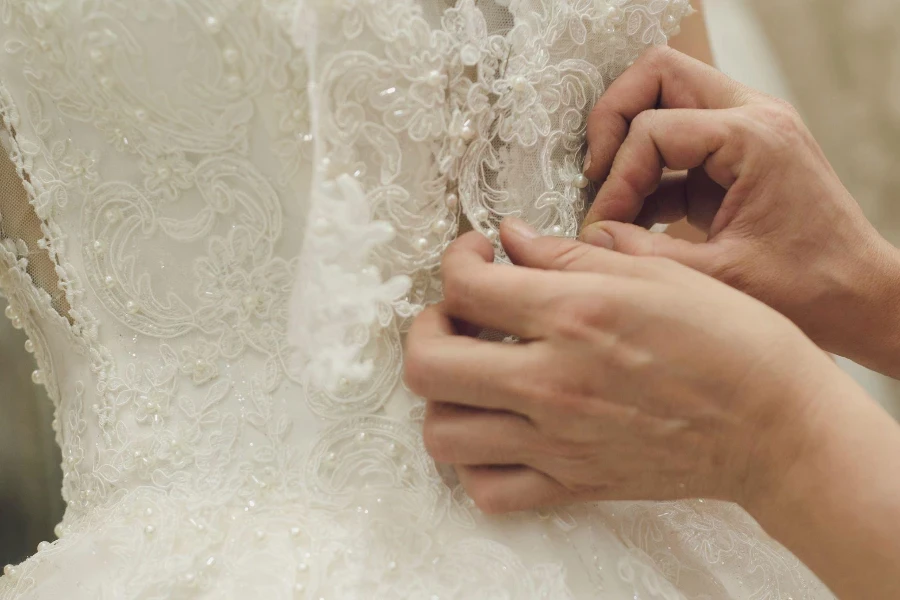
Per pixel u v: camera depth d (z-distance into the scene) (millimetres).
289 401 612
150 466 619
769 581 677
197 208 584
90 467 665
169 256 605
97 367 646
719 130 621
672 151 650
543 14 611
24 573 595
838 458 450
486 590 528
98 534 583
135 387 634
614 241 637
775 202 621
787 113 625
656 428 492
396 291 467
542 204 656
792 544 484
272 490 596
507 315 518
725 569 667
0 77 574
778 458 470
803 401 460
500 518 579
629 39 700
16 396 1186
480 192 617
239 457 611
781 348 468
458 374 510
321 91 501
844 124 1506
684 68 690
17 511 1193
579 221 716
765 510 493
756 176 618
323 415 606
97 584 549
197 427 621
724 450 488
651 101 713
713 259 630
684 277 503
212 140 553
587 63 669
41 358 737
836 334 707
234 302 608
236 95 525
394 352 608
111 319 634
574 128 688
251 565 546
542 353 498
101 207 601
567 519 583
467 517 577
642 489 538
